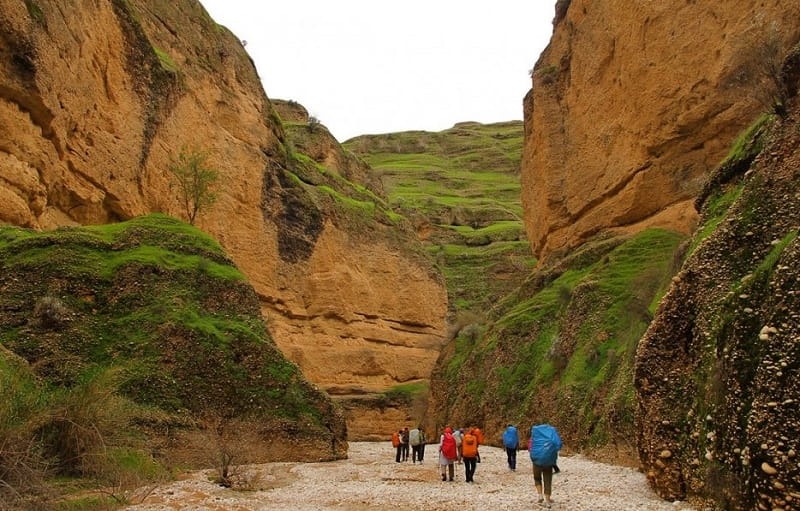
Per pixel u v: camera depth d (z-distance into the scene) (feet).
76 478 42.83
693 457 37.19
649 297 80.84
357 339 177.17
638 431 44.70
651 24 107.14
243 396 69.82
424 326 204.44
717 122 94.63
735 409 33.01
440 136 436.76
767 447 29.53
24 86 80.48
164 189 119.65
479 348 120.67
